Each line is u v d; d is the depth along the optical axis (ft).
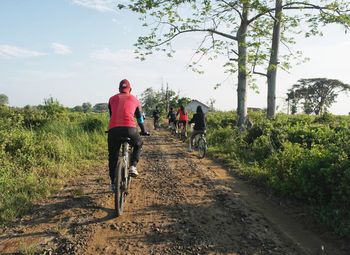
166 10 58.34
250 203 23.73
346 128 43.55
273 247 16.72
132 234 18.26
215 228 19.10
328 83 272.92
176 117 79.41
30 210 21.90
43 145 36.63
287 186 24.58
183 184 29.12
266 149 39.37
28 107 73.72
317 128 42.78
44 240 17.51
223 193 26.17
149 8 56.75
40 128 55.16
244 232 18.51
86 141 48.34
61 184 28.53
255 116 85.10
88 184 28.84
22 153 33.81
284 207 22.88
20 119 56.03
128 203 23.62
